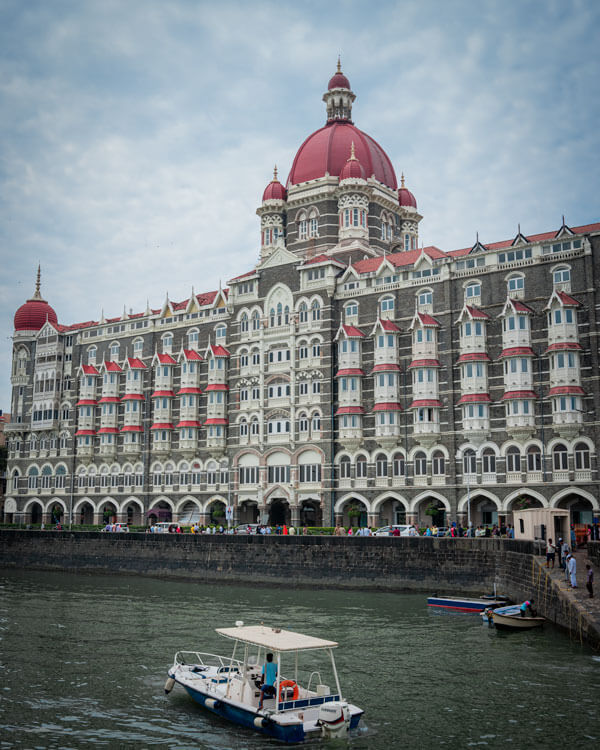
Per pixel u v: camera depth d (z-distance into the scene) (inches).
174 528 3698.3
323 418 3565.5
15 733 1131.9
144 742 1099.9
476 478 3097.9
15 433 5004.9
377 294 3499.0
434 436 3203.7
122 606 2336.4
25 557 3786.9
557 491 2891.2
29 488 4869.6
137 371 4370.1
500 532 2815.0
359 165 3993.6
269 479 3750.0
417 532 2999.5
